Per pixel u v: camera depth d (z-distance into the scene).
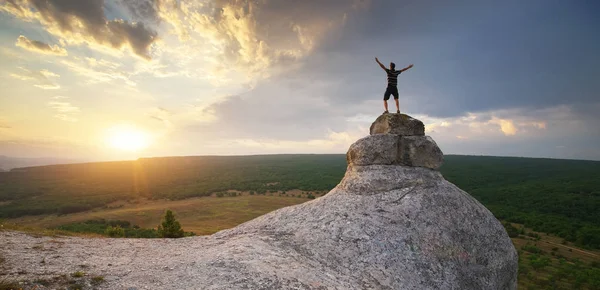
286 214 14.95
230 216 75.19
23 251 10.05
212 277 8.46
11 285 7.20
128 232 46.31
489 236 13.27
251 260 9.78
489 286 11.81
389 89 16.27
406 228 12.35
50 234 13.64
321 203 14.91
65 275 8.11
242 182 139.38
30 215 79.88
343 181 16.47
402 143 15.67
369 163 15.73
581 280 38.97
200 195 109.94
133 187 130.88
